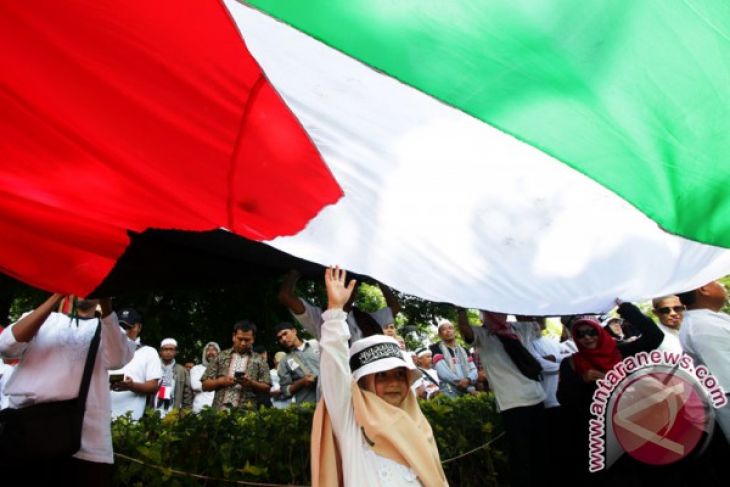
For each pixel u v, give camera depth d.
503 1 1.91
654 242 3.30
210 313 11.37
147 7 2.20
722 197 2.59
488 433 5.52
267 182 2.91
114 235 3.23
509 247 3.26
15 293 9.69
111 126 2.70
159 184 2.96
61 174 2.92
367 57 2.11
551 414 5.24
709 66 2.14
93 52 2.41
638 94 2.20
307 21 2.02
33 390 3.21
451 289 3.60
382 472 2.35
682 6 1.99
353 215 3.10
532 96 2.20
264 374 5.77
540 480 4.70
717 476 3.79
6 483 3.15
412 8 1.95
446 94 2.20
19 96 2.61
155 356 5.50
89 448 3.37
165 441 3.91
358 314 4.24
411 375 2.73
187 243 3.42
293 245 3.32
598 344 4.45
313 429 2.57
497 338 5.00
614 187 2.53
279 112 2.60
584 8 1.96
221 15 2.18
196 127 2.68
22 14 2.29
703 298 4.01
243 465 4.17
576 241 3.26
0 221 3.11
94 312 3.74
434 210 3.04
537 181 2.87
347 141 2.71
